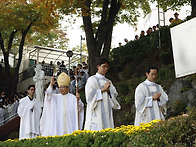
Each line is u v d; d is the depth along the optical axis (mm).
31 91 11812
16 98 18750
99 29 18219
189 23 2951
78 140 5441
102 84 7324
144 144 4191
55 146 5836
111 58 21156
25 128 11484
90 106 7125
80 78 19359
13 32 24438
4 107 18984
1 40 24688
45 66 26156
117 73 20016
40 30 25047
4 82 28766
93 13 19672
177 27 3053
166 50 18062
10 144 7184
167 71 14633
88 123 7168
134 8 19875
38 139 6863
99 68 7484
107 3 18281
